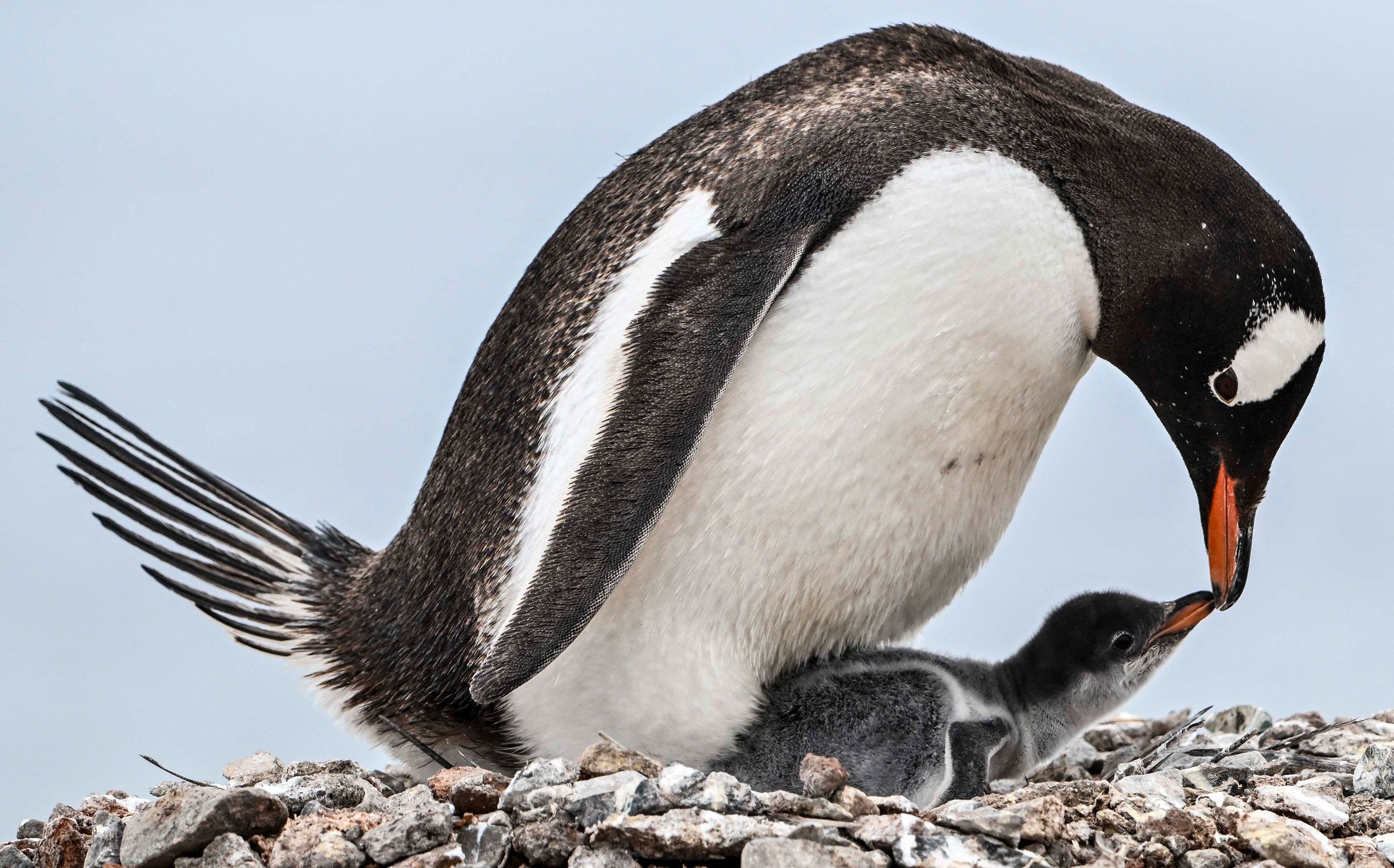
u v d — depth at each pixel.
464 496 8.98
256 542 10.55
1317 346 9.11
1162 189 8.82
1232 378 9.06
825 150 8.44
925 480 8.56
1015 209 8.38
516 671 7.61
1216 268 8.81
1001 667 9.41
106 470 10.25
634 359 8.06
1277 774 8.89
